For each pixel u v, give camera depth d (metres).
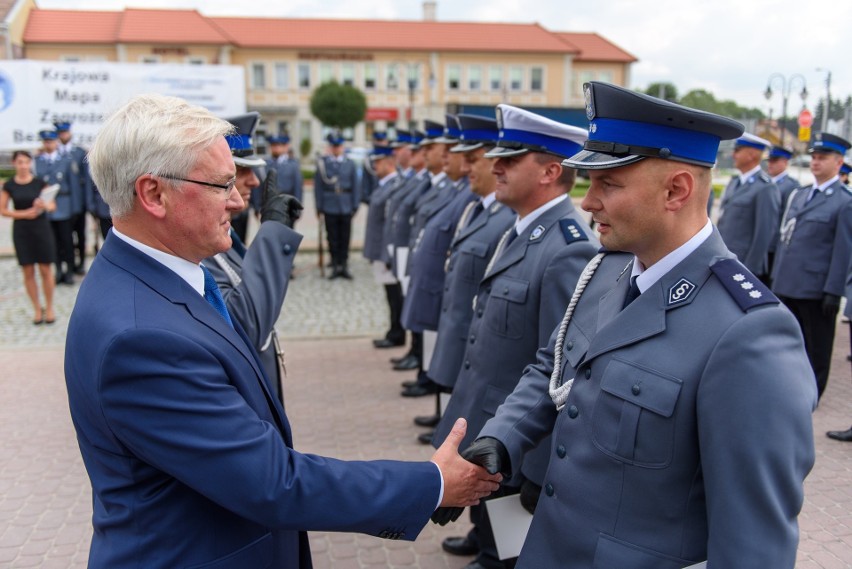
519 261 2.66
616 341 1.49
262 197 2.56
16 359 6.29
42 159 9.17
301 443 4.47
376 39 41.78
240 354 1.48
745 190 6.72
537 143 2.64
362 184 11.96
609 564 1.43
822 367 5.23
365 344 6.77
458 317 3.43
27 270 7.32
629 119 1.43
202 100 9.70
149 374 1.29
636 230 1.48
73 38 36.19
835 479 3.91
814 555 3.18
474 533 3.25
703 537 1.38
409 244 5.91
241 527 1.46
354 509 1.42
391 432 4.64
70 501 3.78
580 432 1.54
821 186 5.36
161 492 1.37
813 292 5.21
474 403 2.71
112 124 1.40
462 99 42.59
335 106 34.94
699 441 1.34
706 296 1.42
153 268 1.42
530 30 43.62
